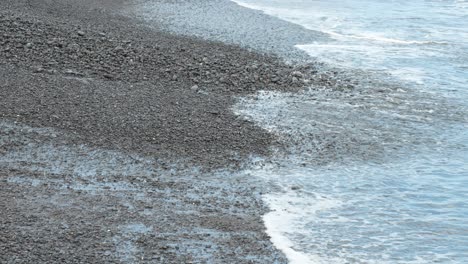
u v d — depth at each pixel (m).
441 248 10.55
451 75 20.42
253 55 21.81
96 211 11.12
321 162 13.75
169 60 19.66
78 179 12.34
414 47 23.94
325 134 15.19
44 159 13.09
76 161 13.08
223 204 11.71
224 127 15.10
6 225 10.45
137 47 20.70
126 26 24.98
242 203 11.79
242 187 12.44
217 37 24.34
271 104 16.95
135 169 12.89
